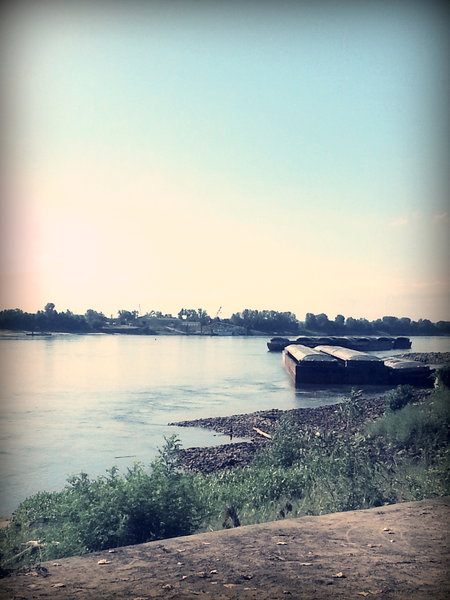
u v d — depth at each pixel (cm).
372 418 2880
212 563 680
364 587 611
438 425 1914
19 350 12594
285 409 4009
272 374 7144
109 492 973
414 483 1208
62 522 1050
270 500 1266
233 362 9494
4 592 600
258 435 2984
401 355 9025
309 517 862
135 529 922
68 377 6594
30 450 2675
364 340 11538
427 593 593
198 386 5656
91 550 912
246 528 809
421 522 831
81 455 2572
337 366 5588
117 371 7444
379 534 780
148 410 4038
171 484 1019
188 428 3269
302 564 674
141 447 2745
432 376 5322
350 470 1282
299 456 1756
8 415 3797
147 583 623
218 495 1288
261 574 646
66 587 613
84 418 3672
